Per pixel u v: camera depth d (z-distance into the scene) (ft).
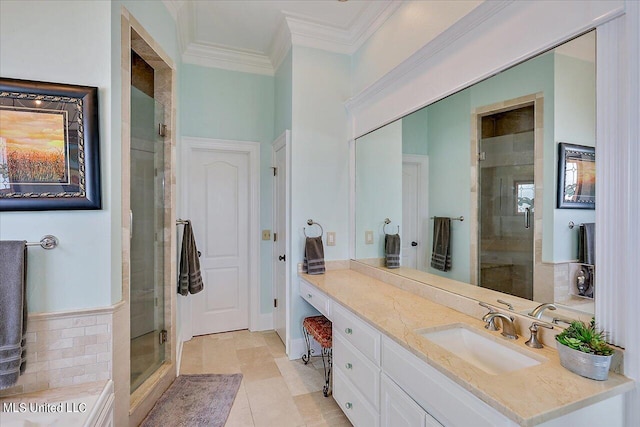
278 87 10.87
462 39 5.59
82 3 4.99
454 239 6.14
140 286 6.95
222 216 11.12
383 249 8.34
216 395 7.27
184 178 10.32
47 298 4.81
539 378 3.41
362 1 8.05
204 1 8.11
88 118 4.91
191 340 10.43
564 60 4.05
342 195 9.82
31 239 4.74
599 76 3.58
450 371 3.58
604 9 3.51
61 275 4.89
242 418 6.48
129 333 5.75
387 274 7.96
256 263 11.28
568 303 4.14
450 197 6.22
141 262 6.98
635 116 3.28
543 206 4.47
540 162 4.51
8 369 4.34
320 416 6.59
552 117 4.30
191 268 9.10
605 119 3.54
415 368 4.21
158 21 7.18
